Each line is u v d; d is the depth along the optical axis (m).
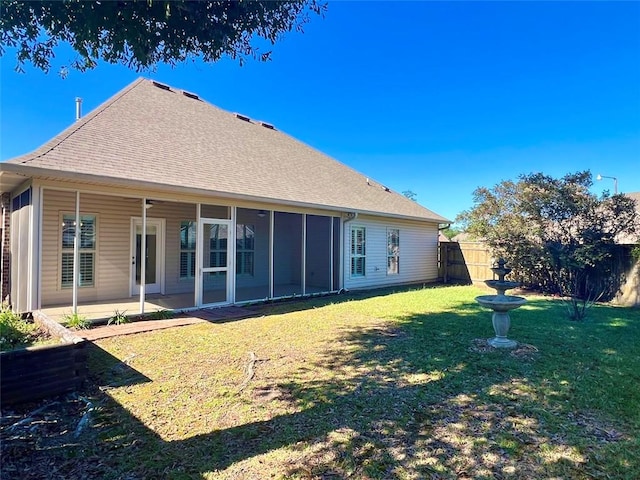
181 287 11.18
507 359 5.05
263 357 5.12
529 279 12.54
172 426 3.19
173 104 12.12
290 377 4.37
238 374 4.46
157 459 2.69
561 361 4.98
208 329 6.73
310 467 2.60
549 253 10.71
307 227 14.01
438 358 5.09
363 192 14.45
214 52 3.56
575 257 10.20
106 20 2.96
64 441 2.93
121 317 7.17
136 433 3.06
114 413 3.42
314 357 5.14
